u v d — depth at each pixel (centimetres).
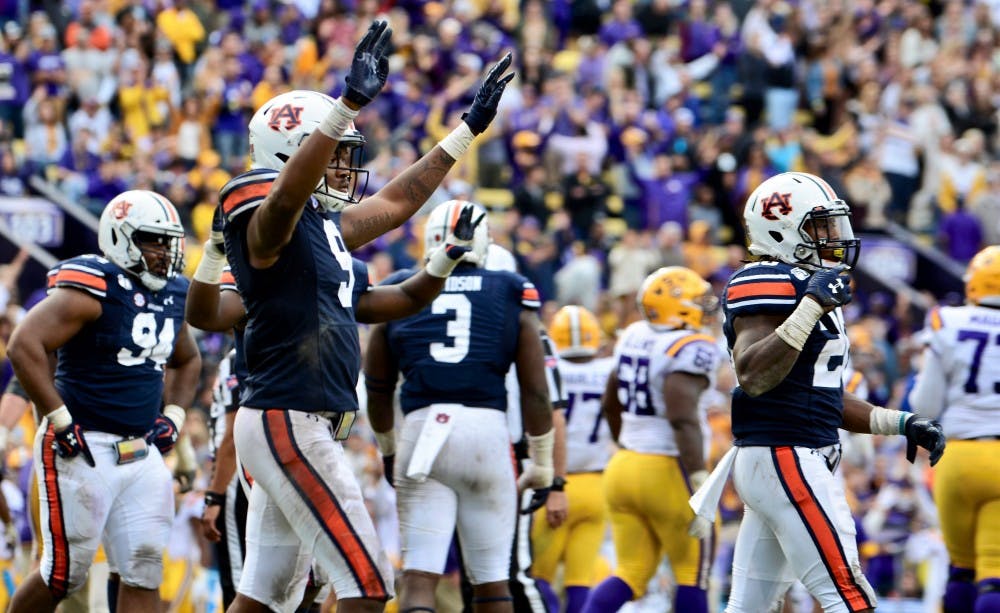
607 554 3788
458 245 1914
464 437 2278
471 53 6128
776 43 6612
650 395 2725
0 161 5275
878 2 7212
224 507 2448
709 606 2988
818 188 1986
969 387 2594
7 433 2588
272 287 1761
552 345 2619
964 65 6844
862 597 1934
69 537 2180
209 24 5928
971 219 6281
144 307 2244
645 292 2752
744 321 1945
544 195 5641
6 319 4203
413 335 2334
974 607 2605
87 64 5572
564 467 2614
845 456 3775
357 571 1745
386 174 5366
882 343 5184
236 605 1845
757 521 2025
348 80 1623
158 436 2312
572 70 6588
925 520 3722
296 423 1759
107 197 5325
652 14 6900
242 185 1769
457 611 2912
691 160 6134
